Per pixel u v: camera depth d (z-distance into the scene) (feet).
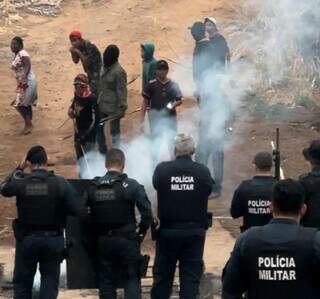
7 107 228.84
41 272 98.68
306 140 185.37
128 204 97.96
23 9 300.40
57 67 255.50
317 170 94.48
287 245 60.64
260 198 96.73
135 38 265.75
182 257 101.45
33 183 97.50
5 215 152.46
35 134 207.31
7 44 273.95
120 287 99.50
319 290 60.75
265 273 60.80
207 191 101.04
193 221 100.37
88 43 179.01
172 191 100.17
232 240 140.26
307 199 93.61
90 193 98.53
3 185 98.58
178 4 285.84
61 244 98.43
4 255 132.87
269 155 98.73
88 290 117.60
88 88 153.79
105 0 302.66
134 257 98.32
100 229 98.63
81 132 154.10
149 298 113.39
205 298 113.60
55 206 97.45
